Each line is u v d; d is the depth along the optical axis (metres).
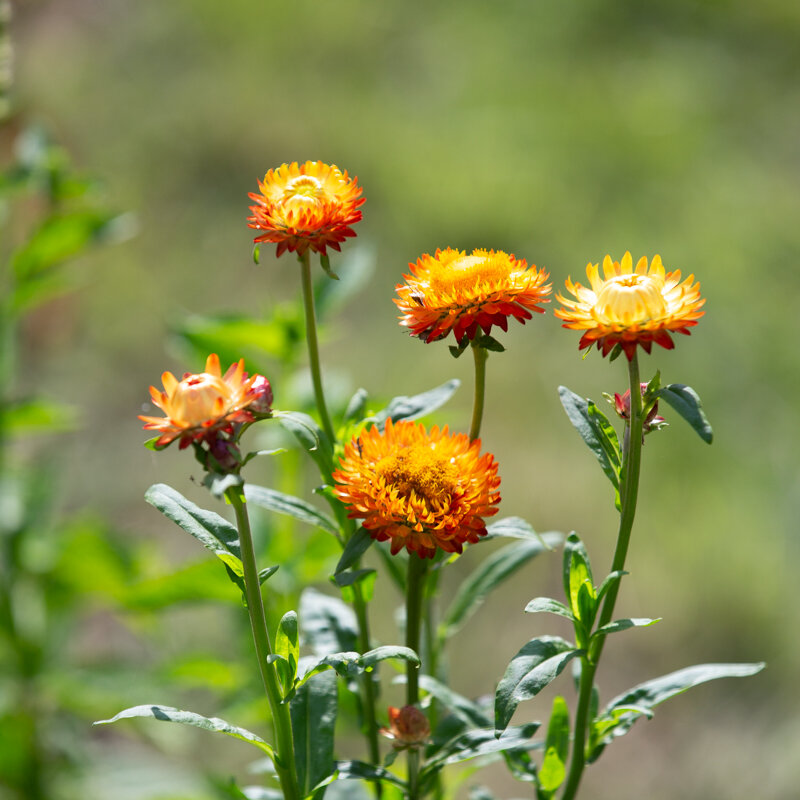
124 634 6.91
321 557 4.14
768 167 11.79
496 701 2.41
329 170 2.85
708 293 10.02
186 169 11.27
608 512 8.10
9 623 5.20
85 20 13.23
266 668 2.52
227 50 12.98
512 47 13.39
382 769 2.74
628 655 7.36
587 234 10.80
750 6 14.10
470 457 2.58
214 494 2.25
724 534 7.98
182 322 4.25
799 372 9.27
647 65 13.20
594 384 8.97
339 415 4.12
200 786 5.33
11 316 5.13
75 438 8.46
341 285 4.40
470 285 2.65
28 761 5.29
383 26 13.66
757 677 7.24
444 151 11.67
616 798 6.67
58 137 11.40
